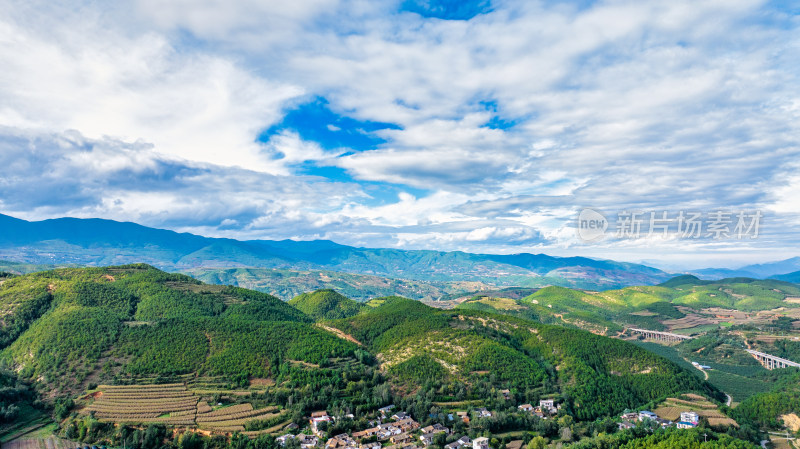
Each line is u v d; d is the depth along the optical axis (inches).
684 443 6555.1
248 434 7214.6
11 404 7736.2
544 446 7012.8
